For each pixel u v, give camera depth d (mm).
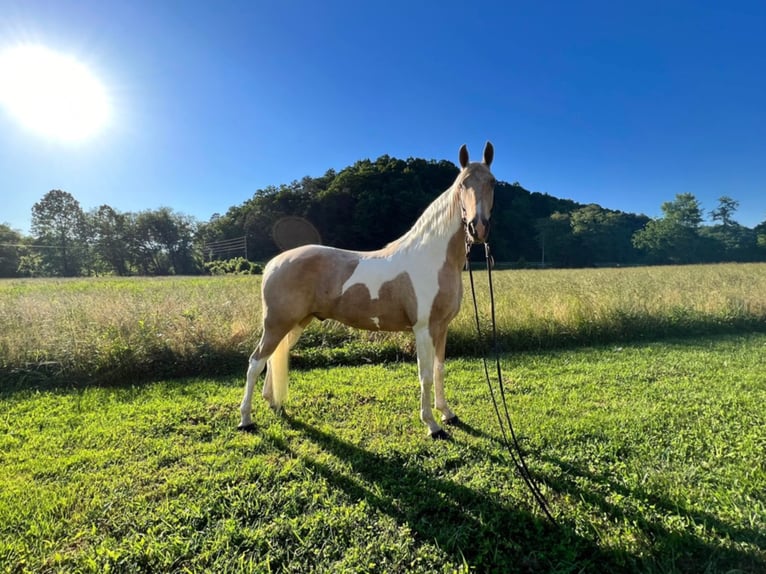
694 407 3555
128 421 3256
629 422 3240
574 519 2070
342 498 2254
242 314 6043
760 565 1749
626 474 2490
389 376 4520
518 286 11414
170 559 1772
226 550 1834
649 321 6809
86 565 1741
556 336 6117
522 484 2389
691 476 2451
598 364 5051
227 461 2623
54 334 4793
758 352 5602
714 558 1793
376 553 1831
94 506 2137
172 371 4543
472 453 2771
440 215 3006
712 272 18547
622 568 1777
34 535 1916
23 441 2912
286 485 2352
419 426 3199
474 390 4082
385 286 3059
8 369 4238
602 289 10164
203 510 2104
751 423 3189
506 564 1777
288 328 3250
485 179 2660
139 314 5531
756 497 2227
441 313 3059
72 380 4273
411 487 2357
